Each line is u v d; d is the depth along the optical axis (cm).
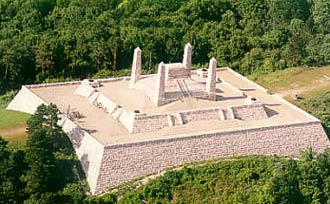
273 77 17650
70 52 16788
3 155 11144
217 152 12231
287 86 17038
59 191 11150
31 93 14125
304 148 12925
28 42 16800
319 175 11825
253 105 13225
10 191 10725
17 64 16062
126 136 12119
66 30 17812
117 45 17162
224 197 11288
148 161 11744
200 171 11688
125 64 17388
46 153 11162
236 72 17050
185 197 11256
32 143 11169
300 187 11594
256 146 12531
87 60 16962
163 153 11856
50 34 17462
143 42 17612
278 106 14025
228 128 12544
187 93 13212
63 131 12725
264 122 13012
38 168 10862
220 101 13475
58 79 16525
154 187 11269
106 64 17038
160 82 12838
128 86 14162
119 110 12900
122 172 11556
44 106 12225
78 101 13825
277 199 11138
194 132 12288
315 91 16675
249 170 11700
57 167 11538
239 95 13938
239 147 12400
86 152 11900
